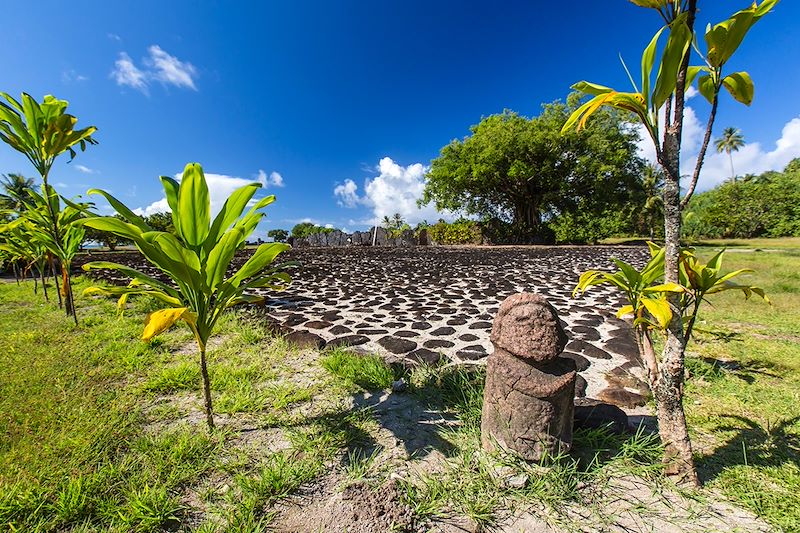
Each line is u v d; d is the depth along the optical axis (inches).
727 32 50.4
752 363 109.0
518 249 775.1
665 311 53.2
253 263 70.0
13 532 49.7
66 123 133.3
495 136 904.3
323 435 73.6
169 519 53.1
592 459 66.4
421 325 161.3
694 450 68.4
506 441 64.3
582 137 888.3
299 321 169.0
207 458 66.4
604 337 140.5
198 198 64.9
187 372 101.0
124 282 279.7
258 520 53.2
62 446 67.7
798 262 358.0
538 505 56.7
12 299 206.5
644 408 85.7
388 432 76.5
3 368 103.4
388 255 621.9
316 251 754.2
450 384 95.6
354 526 51.5
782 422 76.5
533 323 63.2
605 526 52.8
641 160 1015.0
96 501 55.1
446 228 1122.0
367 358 110.3
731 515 53.8
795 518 51.5
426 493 58.5
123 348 121.3
